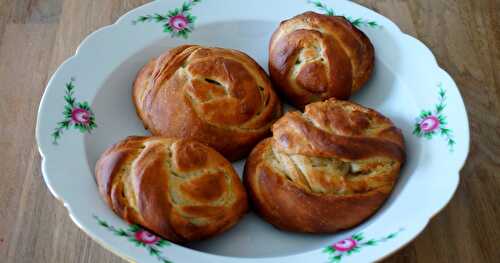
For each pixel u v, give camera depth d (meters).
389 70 0.45
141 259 0.32
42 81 0.49
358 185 0.36
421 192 0.36
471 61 0.50
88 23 0.52
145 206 0.34
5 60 0.50
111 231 0.34
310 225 0.36
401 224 0.35
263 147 0.39
